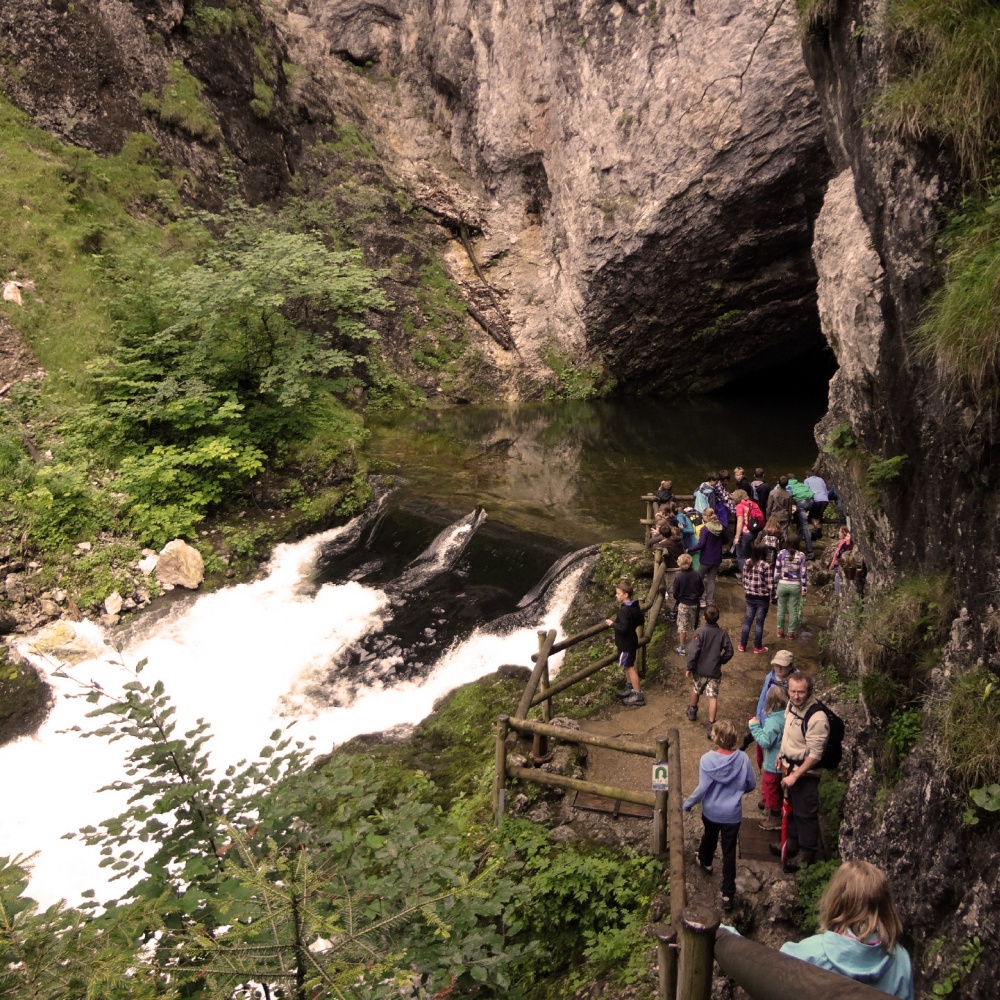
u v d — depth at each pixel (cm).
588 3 2172
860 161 650
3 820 952
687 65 1944
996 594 437
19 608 1276
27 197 1684
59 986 257
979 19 504
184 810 391
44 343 1564
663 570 1064
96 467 1477
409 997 338
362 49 2920
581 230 2362
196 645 1253
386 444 1969
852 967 279
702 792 606
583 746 822
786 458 1894
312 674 1182
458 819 789
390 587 1352
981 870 399
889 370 608
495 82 2558
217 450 1494
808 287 2258
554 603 1227
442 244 2670
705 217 2055
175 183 1992
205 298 1548
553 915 659
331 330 2202
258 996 332
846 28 676
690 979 237
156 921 290
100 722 1104
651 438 2089
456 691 1099
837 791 699
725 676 960
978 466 466
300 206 2283
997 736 403
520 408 2433
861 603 757
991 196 484
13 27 1817
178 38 2133
